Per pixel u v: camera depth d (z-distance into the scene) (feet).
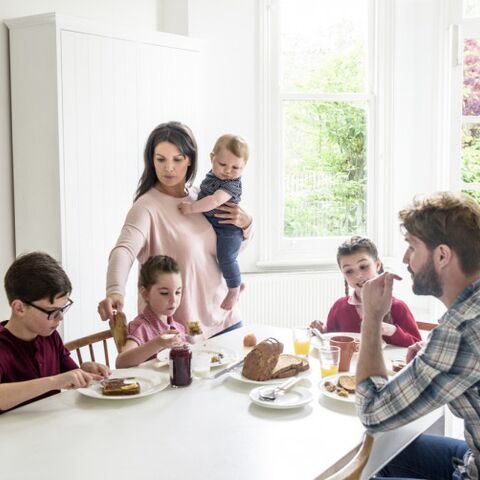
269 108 13.62
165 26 13.12
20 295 5.50
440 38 13.14
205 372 6.13
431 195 4.64
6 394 5.06
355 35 14.05
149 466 4.25
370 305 4.85
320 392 5.74
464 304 4.26
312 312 13.55
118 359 6.45
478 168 13.29
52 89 10.42
